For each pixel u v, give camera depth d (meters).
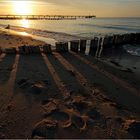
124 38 22.38
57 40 23.06
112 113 5.88
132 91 7.99
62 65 10.68
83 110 5.91
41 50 13.49
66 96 6.76
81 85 7.96
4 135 4.63
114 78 9.52
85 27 52.28
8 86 7.16
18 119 5.25
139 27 52.00
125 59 15.27
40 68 9.65
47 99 6.42
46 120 5.26
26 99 6.32
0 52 11.86
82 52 15.25
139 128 5.14
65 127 5.02
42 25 62.47
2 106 5.84
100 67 11.31
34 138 4.58
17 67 9.44
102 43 19.39
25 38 21.42
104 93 7.44
